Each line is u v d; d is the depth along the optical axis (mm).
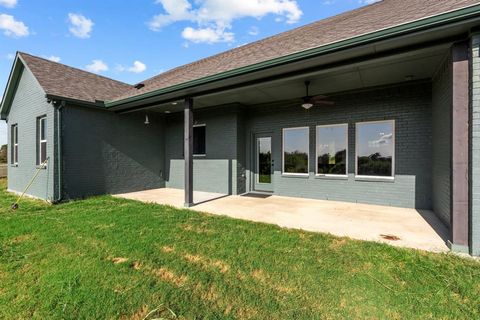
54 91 7027
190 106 6453
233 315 2135
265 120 8258
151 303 2305
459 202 3318
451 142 3414
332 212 5672
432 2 4023
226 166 8438
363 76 5414
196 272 2852
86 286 2570
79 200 7109
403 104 6039
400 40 3482
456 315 2098
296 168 7723
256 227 4477
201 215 5375
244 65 4852
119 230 4320
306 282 2607
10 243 3738
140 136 9305
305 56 4070
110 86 9578
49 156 7105
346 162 6844
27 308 2248
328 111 7082
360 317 2092
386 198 6277
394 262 3000
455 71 3340
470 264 2930
